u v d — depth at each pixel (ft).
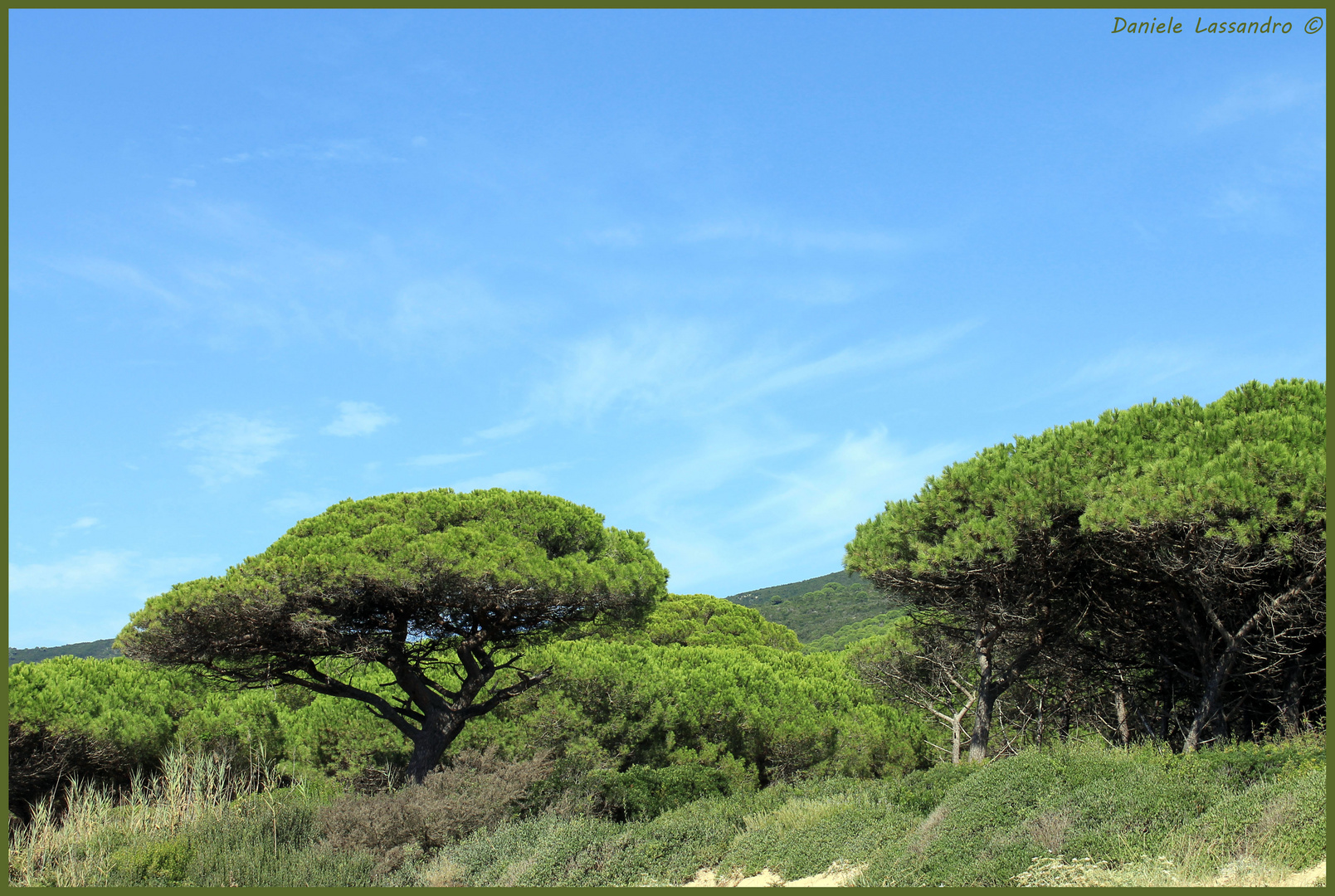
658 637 111.65
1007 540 48.08
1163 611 54.75
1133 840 26.99
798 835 36.83
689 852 37.86
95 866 38.63
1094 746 42.70
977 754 53.36
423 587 54.85
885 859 31.17
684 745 67.21
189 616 53.47
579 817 43.50
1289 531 41.81
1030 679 65.26
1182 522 43.19
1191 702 57.11
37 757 62.34
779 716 68.44
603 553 65.00
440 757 59.00
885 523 56.18
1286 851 23.65
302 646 57.26
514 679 72.43
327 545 56.08
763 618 120.57
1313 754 32.45
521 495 64.18
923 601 58.23
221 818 45.60
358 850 41.32
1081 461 51.44
